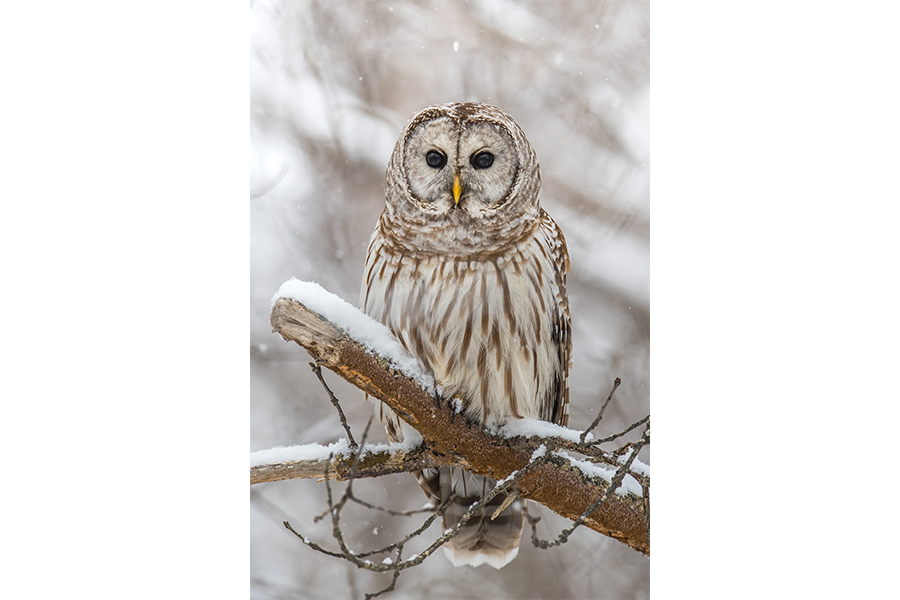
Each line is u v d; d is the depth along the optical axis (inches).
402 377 275.6
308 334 262.4
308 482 414.6
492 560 337.4
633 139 474.3
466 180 314.8
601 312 475.5
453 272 312.3
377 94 479.2
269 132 457.4
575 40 478.6
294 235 461.7
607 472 285.4
